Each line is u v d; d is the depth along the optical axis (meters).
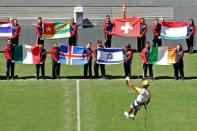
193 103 52.44
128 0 68.69
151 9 68.62
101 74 57.91
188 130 48.72
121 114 50.72
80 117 50.31
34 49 56.47
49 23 61.28
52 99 52.91
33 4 68.25
